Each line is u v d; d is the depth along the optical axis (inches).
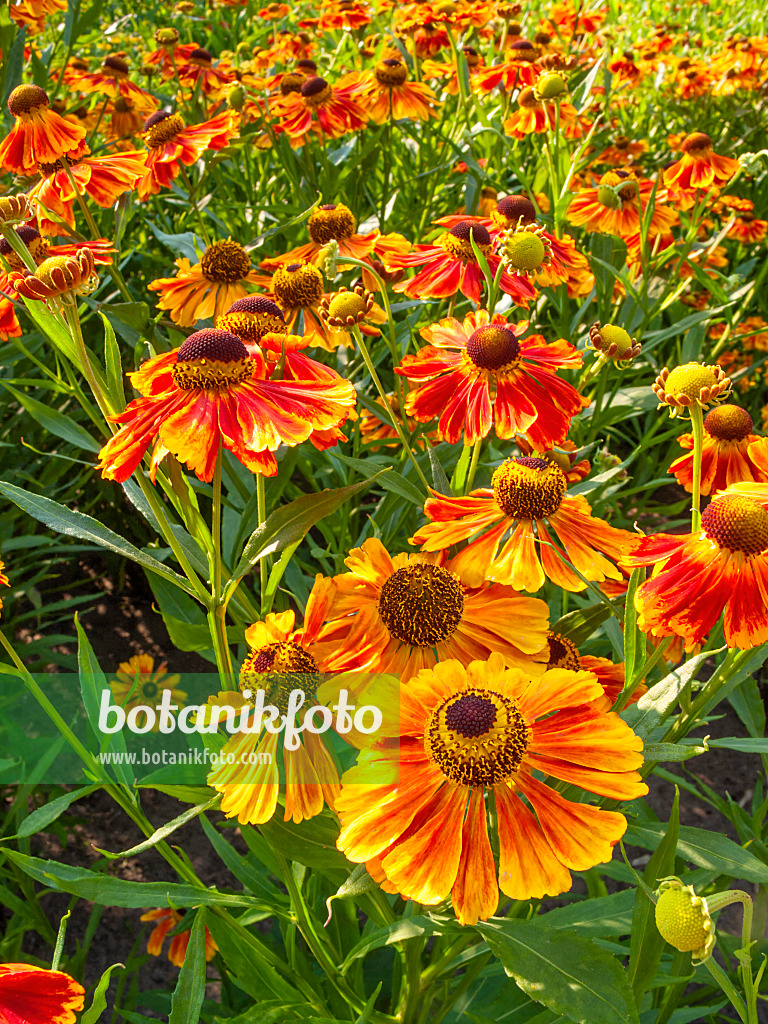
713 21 51.1
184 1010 7.6
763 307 24.8
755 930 9.6
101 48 34.7
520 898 6.3
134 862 17.4
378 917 9.1
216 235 24.7
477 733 6.7
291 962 10.4
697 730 20.7
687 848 7.3
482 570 8.8
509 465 9.2
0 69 19.0
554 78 17.4
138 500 8.7
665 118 36.2
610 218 18.7
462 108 22.5
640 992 7.4
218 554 7.8
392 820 6.7
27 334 17.5
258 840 9.9
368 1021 9.0
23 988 6.4
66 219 14.9
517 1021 11.1
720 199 25.7
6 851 7.6
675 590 7.4
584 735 6.9
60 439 21.2
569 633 9.2
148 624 21.8
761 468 8.3
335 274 10.5
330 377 9.9
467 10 26.0
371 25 28.7
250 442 7.6
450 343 11.3
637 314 20.3
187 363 7.8
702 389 7.6
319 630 8.1
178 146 17.4
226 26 37.4
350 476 14.4
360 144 22.1
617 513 17.6
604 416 16.9
